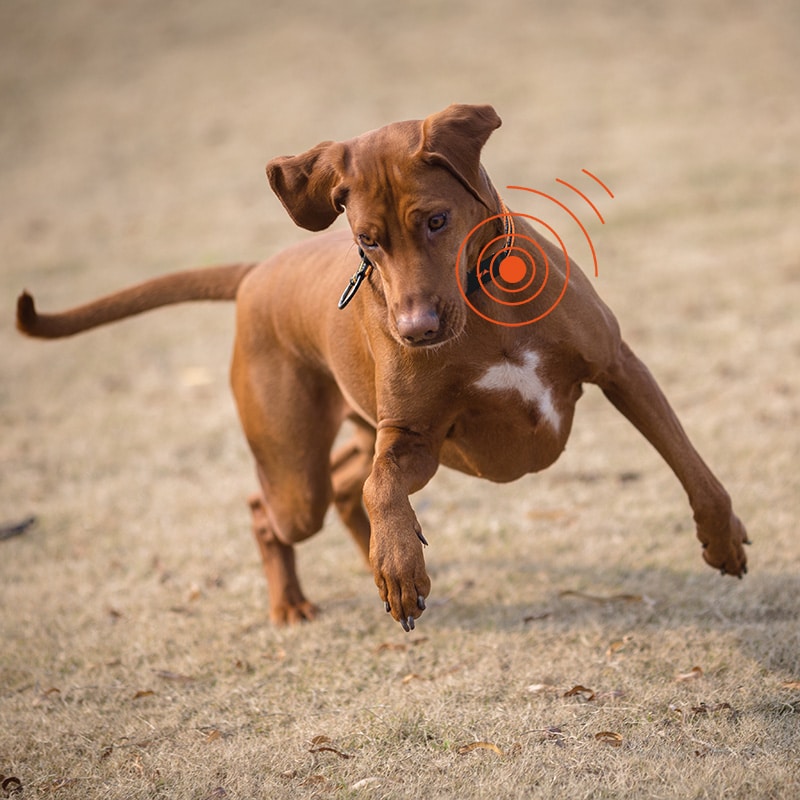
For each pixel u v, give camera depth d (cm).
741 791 585
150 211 2562
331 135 2808
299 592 944
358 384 777
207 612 959
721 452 1145
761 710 684
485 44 3309
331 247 834
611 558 959
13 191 2872
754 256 1784
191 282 948
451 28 3484
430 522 1099
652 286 1716
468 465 777
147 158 2941
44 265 2303
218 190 2623
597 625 831
